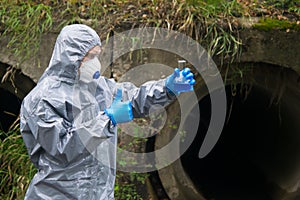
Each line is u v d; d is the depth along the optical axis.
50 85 2.83
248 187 6.60
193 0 4.30
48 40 4.41
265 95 5.50
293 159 5.60
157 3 4.37
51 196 2.89
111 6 4.41
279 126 6.00
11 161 4.41
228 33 4.30
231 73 4.61
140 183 4.47
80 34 2.88
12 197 4.37
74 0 4.41
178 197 4.77
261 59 4.43
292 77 4.75
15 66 4.46
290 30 4.36
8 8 4.39
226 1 4.41
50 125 2.72
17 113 5.86
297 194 5.39
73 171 2.85
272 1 4.49
